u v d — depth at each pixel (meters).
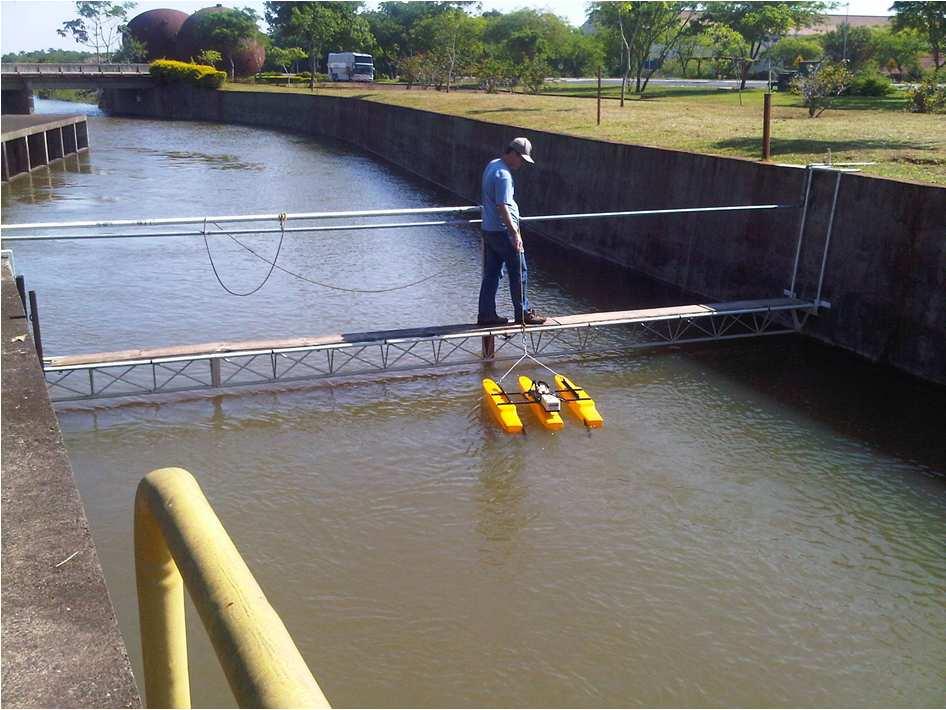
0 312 6.04
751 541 10.93
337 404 14.75
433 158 42.72
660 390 15.57
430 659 8.77
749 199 19.83
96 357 13.95
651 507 11.65
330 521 11.23
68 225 12.90
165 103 82.06
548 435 13.70
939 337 15.41
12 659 2.12
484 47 79.50
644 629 9.27
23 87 72.62
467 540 10.84
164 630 1.97
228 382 15.14
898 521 11.41
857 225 16.92
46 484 3.17
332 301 21.00
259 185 40.28
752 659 8.88
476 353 17.06
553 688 8.41
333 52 94.88
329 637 9.05
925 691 8.50
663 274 23.38
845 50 58.56
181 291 21.64
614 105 45.44
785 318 18.84
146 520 1.85
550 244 28.70
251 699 1.22
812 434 13.83
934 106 35.94
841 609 9.66
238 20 92.56
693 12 68.44
